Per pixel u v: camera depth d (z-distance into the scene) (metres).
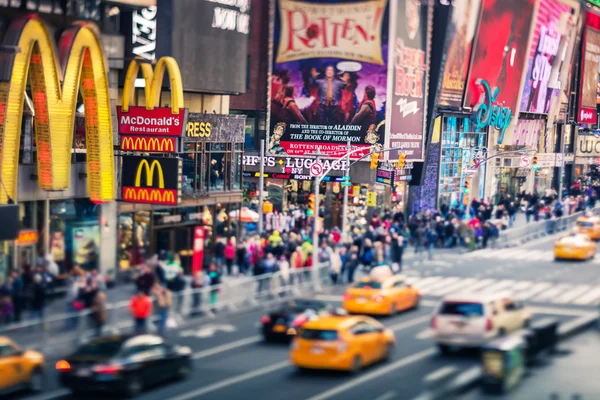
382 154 86.25
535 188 129.75
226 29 64.25
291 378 35.62
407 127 89.94
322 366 35.56
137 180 54.28
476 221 80.81
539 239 88.94
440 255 75.75
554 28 121.25
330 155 87.50
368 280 49.72
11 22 47.25
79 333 39.94
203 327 46.44
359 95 86.69
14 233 43.41
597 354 40.81
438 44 94.44
